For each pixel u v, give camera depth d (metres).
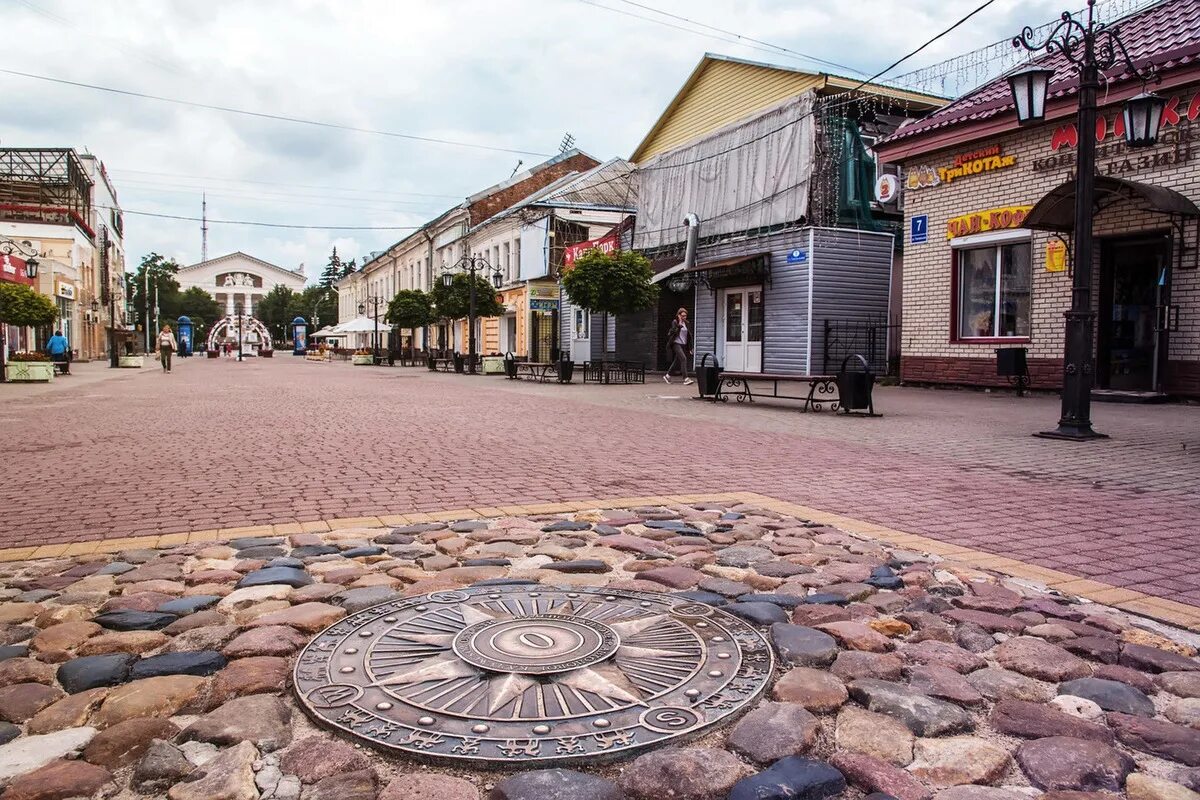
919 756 2.12
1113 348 14.02
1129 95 12.75
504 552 4.17
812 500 5.63
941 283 16.64
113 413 12.44
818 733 2.25
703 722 2.26
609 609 3.22
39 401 14.95
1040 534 4.62
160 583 3.57
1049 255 14.43
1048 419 10.97
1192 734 2.23
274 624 3.03
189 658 2.72
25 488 6.02
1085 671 2.68
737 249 22.09
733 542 4.42
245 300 134.00
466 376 27.55
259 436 9.39
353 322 64.69
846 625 3.05
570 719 2.27
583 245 29.44
